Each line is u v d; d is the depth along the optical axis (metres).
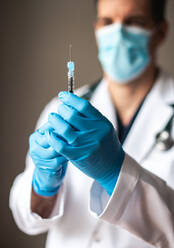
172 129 1.09
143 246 0.97
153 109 1.15
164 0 1.21
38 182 0.83
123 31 1.13
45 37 1.97
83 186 1.06
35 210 0.93
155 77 1.26
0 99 2.01
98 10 1.18
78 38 1.97
